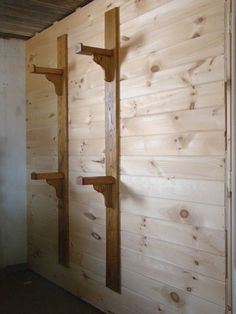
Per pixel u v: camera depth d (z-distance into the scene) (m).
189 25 2.11
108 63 2.67
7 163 3.86
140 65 2.45
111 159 2.68
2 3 2.98
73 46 3.15
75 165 3.14
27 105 3.92
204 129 2.02
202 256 2.04
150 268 2.39
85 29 3.00
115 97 2.64
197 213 2.07
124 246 2.61
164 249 2.29
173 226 2.22
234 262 1.85
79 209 3.11
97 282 2.91
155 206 2.34
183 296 2.16
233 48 1.85
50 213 3.55
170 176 2.23
